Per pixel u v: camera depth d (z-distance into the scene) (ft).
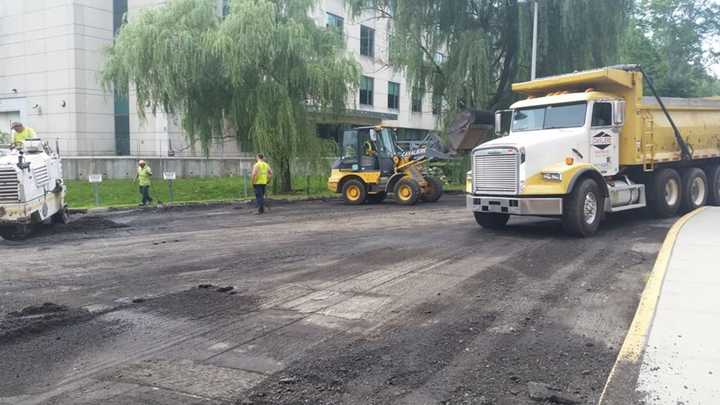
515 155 37.65
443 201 70.08
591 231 37.99
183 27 73.10
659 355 16.58
